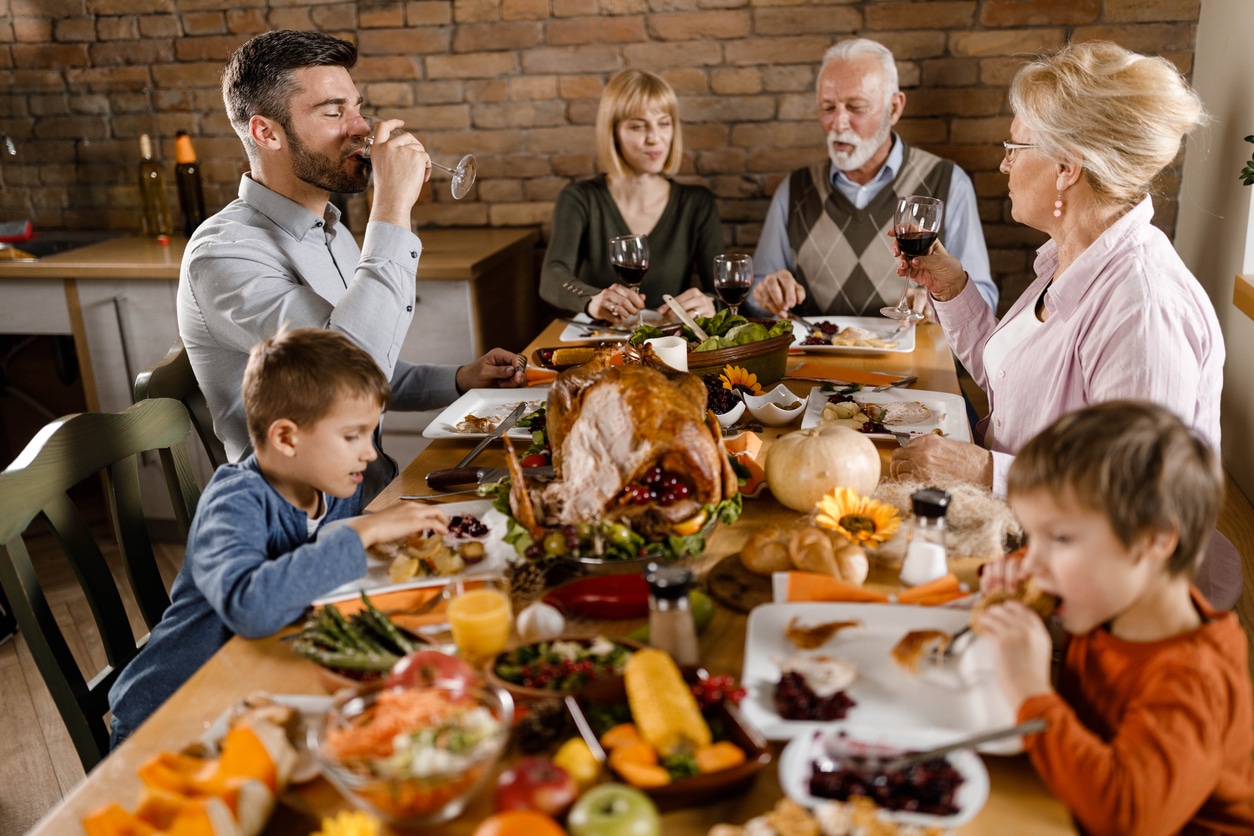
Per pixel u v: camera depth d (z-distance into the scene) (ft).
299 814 2.83
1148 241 5.12
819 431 4.63
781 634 3.43
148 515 10.78
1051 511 2.99
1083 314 5.17
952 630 3.39
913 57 10.66
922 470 4.72
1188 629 3.06
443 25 11.37
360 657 3.32
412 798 2.56
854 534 4.04
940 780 2.67
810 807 2.62
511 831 2.41
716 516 4.19
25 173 12.42
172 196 12.24
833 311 10.21
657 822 2.53
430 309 10.12
